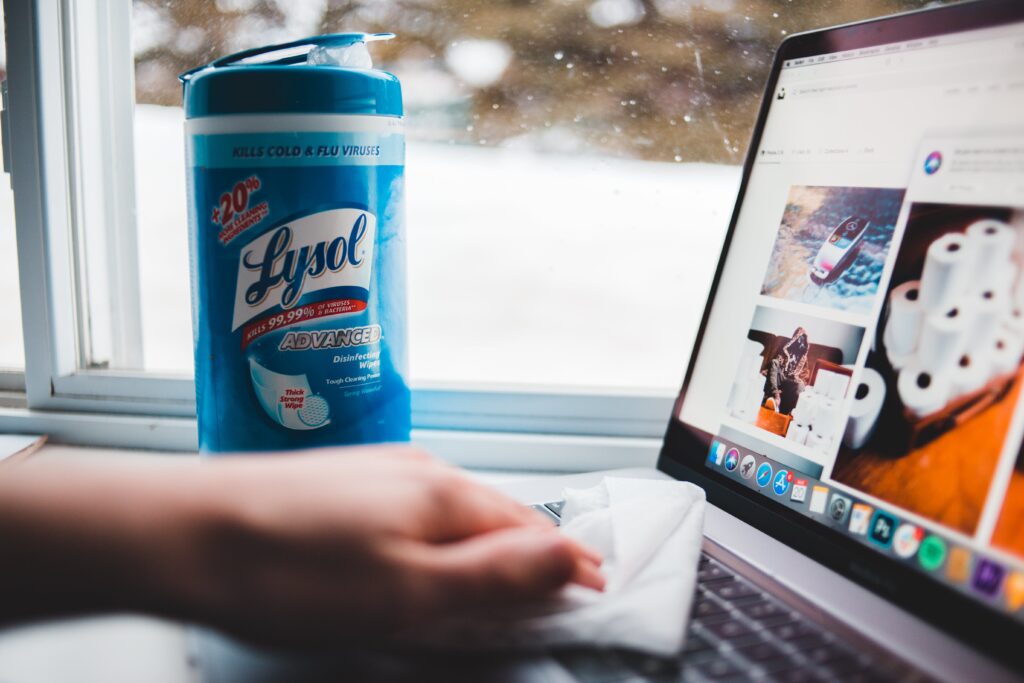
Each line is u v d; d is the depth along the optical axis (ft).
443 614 1.04
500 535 1.16
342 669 1.11
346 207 1.70
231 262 1.68
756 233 1.87
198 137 1.68
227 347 1.72
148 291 2.51
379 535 1.03
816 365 1.63
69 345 2.42
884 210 1.58
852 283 1.60
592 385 2.48
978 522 1.26
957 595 1.25
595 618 1.15
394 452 1.42
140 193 2.47
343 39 1.79
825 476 1.55
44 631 1.33
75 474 1.06
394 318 1.85
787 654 1.16
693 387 1.95
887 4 2.32
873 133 1.64
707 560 1.49
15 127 2.24
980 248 1.38
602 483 1.62
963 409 1.33
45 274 2.33
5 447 2.23
